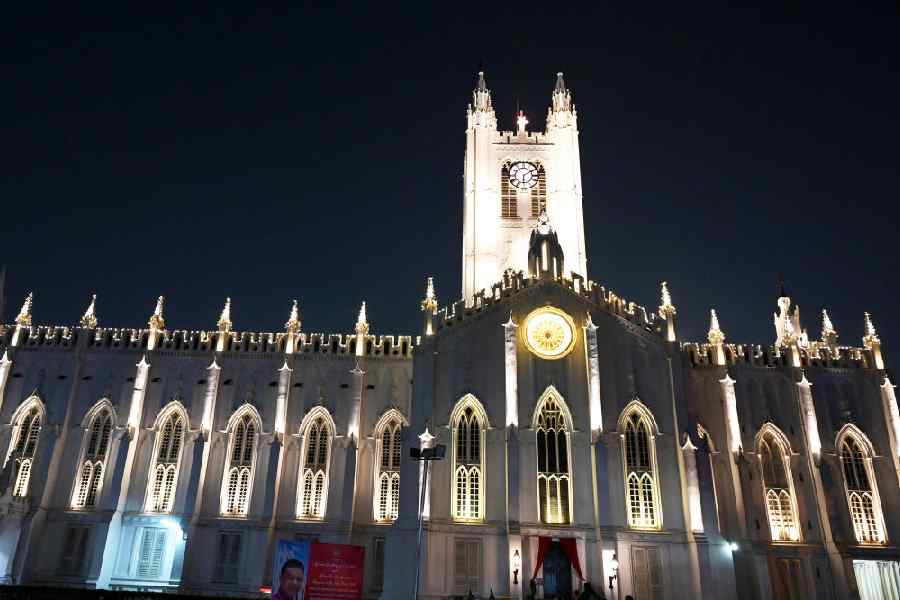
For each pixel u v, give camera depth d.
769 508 73.94
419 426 69.81
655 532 67.44
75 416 77.19
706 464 69.19
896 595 71.12
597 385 71.06
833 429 76.50
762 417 77.00
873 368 79.12
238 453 76.25
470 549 66.19
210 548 71.69
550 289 75.44
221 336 80.31
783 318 93.00
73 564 70.94
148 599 48.88
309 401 77.88
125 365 79.44
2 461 74.94
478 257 98.31
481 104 107.69
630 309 75.69
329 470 75.06
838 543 70.81
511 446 68.25
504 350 72.69
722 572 65.75
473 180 102.81
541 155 104.38
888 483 74.56
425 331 73.44
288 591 29.16
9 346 79.25
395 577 64.38
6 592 47.28
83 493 74.69
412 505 67.00
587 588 59.47
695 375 78.38
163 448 76.56
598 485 67.31
